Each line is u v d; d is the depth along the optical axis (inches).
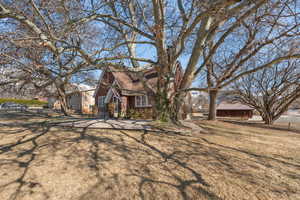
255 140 268.1
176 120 295.0
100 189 100.4
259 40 237.0
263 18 235.1
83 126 280.5
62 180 108.7
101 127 275.1
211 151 183.8
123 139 212.8
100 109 701.3
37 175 113.8
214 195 99.1
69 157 147.1
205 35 247.6
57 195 93.1
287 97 609.3
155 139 221.3
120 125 280.4
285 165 154.8
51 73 283.6
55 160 139.6
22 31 213.5
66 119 370.9
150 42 262.4
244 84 669.3
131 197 94.3
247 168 141.8
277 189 109.2
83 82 437.7
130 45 332.2
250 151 196.4
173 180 114.6
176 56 245.1
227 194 100.7
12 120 361.4
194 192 101.4
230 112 1315.2
